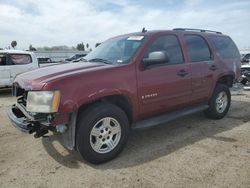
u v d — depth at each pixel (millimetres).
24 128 3453
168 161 3734
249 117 5930
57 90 3254
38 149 4266
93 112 3516
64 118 3344
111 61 4203
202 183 3135
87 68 3766
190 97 4898
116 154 3826
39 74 3717
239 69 6309
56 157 3953
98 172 3465
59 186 3160
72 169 3566
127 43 4438
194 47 5098
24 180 3314
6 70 10578
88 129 3492
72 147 3475
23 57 11109
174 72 4496
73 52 48750
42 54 45031
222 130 5027
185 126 5301
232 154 3918
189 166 3568
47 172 3504
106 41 5203
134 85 3926
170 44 4633
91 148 3557
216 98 5543
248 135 4727
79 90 3385
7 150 4266
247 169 3445
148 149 4176
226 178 3232
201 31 5578
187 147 4223
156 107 4316
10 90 11523
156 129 5141
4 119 6168
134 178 3291
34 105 3326
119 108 3807
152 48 4285
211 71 5305
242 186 3055
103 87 3584
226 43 6043
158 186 3098
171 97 4504
